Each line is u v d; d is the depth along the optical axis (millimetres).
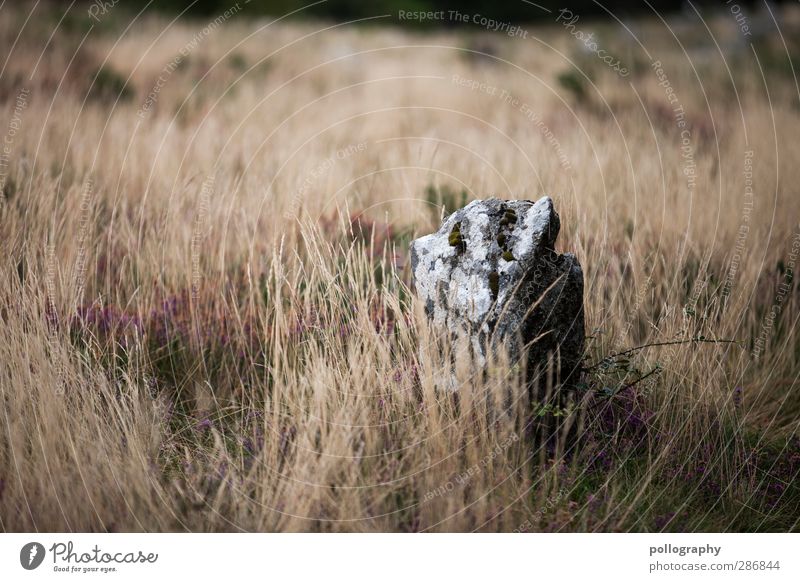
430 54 34000
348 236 11156
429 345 7852
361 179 14312
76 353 8320
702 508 7574
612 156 15641
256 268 10320
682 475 7727
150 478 7176
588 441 7770
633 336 9539
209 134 17359
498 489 7074
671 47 35312
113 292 10359
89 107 19469
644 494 7512
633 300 9945
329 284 8539
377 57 33719
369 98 25547
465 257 7762
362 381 7672
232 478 7141
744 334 10227
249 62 29359
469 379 7453
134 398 7910
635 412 8320
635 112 22531
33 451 7324
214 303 10023
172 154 15234
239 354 9391
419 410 7660
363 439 7316
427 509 6867
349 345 7980
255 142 17359
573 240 9828
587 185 13258
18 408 7617
